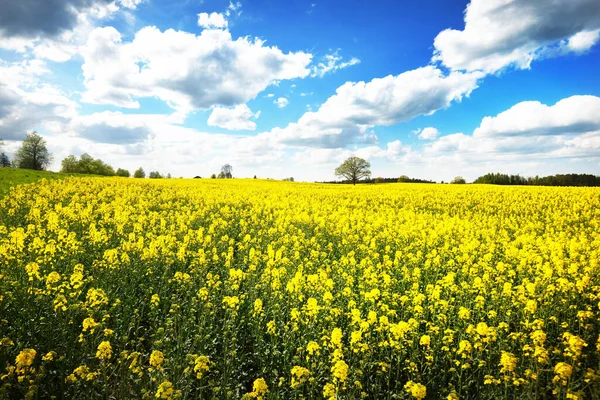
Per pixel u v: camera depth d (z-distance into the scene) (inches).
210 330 327.3
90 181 1555.1
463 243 688.4
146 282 440.8
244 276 453.4
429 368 286.4
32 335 275.1
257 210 1026.1
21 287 339.3
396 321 378.6
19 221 715.4
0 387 224.7
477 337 293.0
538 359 252.4
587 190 1638.8
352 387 251.1
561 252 576.1
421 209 1205.1
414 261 550.9
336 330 267.0
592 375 237.9
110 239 607.8
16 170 1637.6
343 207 1139.3
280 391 261.0
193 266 484.7
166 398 204.5
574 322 366.9
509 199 1354.6
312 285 420.8
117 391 241.6
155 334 300.8
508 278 505.7
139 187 1445.6
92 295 303.6
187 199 1240.2
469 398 270.4
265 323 352.5
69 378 219.1
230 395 243.6
